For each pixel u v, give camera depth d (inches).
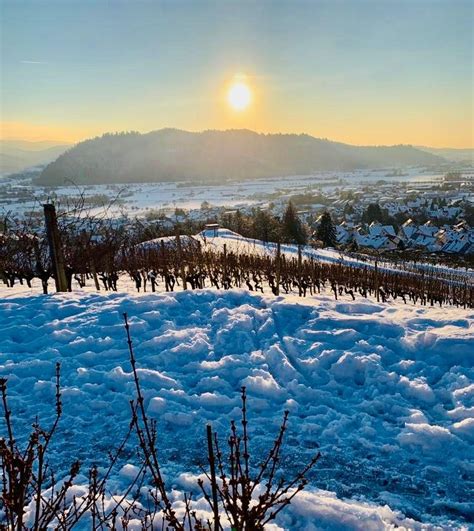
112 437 138.6
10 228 407.8
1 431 141.8
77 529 97.3
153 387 165.8
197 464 124.3
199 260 484.1
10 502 68.1
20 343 210.2
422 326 212.7
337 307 247.8
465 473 119.0
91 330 214.8
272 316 227.6
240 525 68.4
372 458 126.1
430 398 154.3
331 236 2568.9
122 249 516.1
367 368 172.2
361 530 98.7
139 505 104.9
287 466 122.6
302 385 162.7
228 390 164.4
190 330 212.4
